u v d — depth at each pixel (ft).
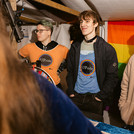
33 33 8.91
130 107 6.65
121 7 7.21
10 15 3.39
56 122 0.85
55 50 7.02
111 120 9.05
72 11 7.89
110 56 6.23
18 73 0.66
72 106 0.94
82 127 0.92
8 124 0.61
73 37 8.54
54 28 8.91
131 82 6.59
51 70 6.88
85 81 6.47
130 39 8.75
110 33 9.18
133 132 3.06
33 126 0.68
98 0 7.22
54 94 0.90
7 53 0.64
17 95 0.64
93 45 6.35
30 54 7.16
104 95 6.22
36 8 9.91
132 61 6.61
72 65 6.91
